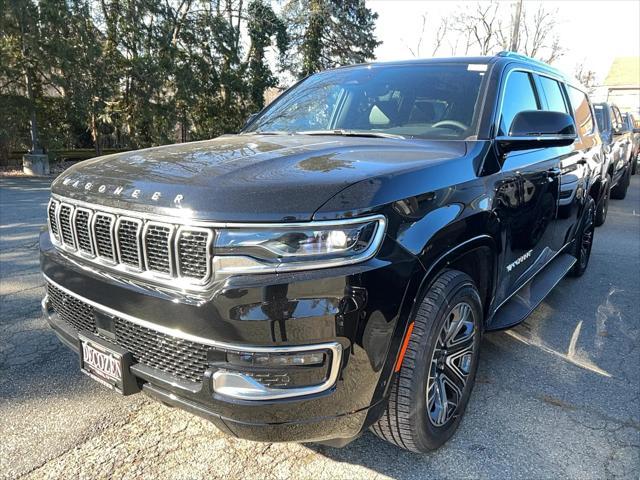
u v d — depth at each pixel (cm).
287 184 183
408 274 191
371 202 183
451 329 237
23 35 1579
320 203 176
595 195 521
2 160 1892
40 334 360
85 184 225
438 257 206
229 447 244
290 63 3080
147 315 192
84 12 1684
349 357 181
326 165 204
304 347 175
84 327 228
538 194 319
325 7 2995
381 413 201
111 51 1853
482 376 316
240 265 176
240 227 175
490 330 294
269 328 173
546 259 386
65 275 226
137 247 196
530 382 310
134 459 234
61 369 313
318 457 238
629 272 560
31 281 477
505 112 299
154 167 218
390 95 319
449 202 219
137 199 196
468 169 242
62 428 255
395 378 202
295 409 179
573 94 469
